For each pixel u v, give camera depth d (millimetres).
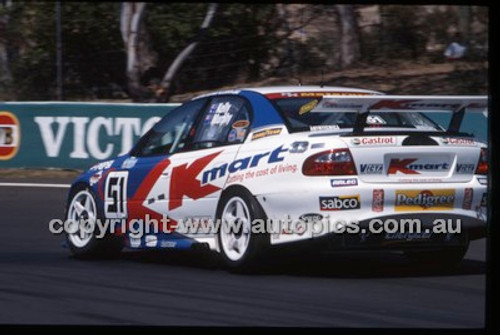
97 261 15133
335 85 39312
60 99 35062
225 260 13273
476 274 13375
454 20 40750
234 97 13984
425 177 12461
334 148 12227
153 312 10852
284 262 14461
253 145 13125
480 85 37969
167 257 15531
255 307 11047
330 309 10906
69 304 11367
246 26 41344
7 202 23047
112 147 28391
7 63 41438
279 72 41844
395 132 12547
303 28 42000
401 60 41094
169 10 41031
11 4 41344
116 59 41250
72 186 15891
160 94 37094
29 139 29250
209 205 13516
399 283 12586
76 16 40906
